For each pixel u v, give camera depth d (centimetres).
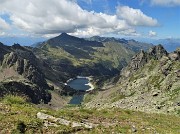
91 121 3008
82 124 2728
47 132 2458
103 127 2761
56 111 3158
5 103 2991
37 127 2502
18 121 2478
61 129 2531
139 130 2859
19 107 2936
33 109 2950
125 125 2977
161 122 4003
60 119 2752
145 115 4384
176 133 3112
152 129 3014
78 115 3144
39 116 2752
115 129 2741
